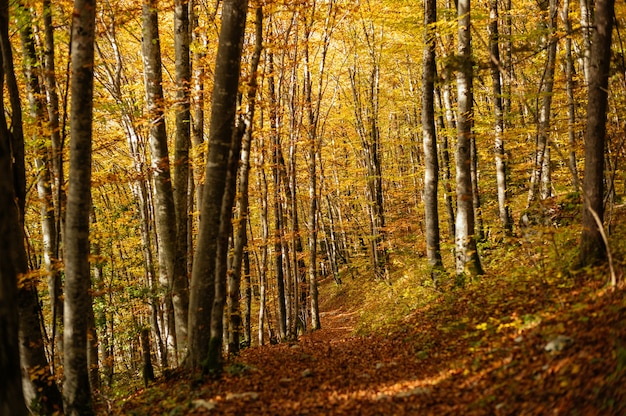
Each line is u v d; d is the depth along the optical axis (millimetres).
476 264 13602
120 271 24359
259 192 18594
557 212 14250
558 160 19469
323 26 20062
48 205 12172
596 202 9133
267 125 19094
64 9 12336
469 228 13617
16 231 9344
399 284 21156
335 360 10664
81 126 8539
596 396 4934
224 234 9617
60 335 13859
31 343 9609
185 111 12758
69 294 8609
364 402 7172
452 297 12656
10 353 4707
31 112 11492
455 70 9766
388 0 18812
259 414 7102
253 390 8305
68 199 8602
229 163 9461
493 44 17000
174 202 12711
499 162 17703
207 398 8203
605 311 6695
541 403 5445
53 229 12375
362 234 33875
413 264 23969
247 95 12391
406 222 28422
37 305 9914
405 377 8312
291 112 19172
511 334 8047
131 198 22938
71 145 8562
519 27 23734
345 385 8359
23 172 9820
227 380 8930
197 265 9383
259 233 27906
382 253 28891
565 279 9133
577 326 6801
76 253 8594
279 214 19141
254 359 11188
